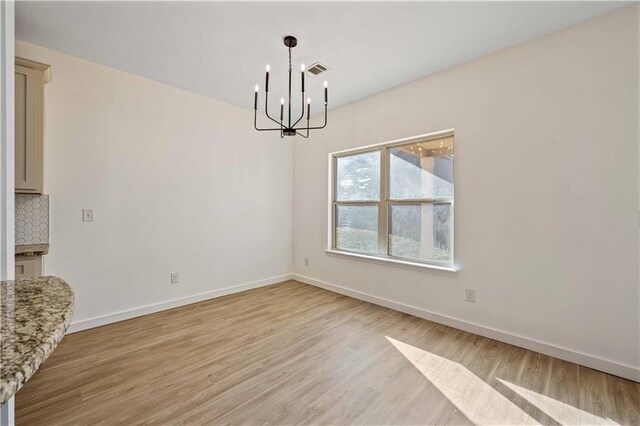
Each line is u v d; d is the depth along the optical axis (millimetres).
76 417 1594
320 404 1725
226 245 3814
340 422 1584
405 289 3215
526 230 2387
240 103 3803
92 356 2238
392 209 3449
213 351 2330
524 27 2184
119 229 2930
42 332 626
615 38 2000
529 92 2361
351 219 3906
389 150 3480
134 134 3014
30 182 2193
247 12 2023
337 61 2688
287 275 4590
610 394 1810
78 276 2684
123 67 2846
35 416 1594
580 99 2135
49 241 2518
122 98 2930
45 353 551
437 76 2914
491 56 2562
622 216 1987
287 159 4574
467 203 2719
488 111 2580
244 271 4023
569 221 2189
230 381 1937
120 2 1919
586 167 2115
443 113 2869
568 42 2182
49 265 2523
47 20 2109
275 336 2607
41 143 2246
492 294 2574
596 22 2068
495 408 1696
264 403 1729
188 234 3445
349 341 2518
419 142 3197
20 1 1896
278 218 4453
